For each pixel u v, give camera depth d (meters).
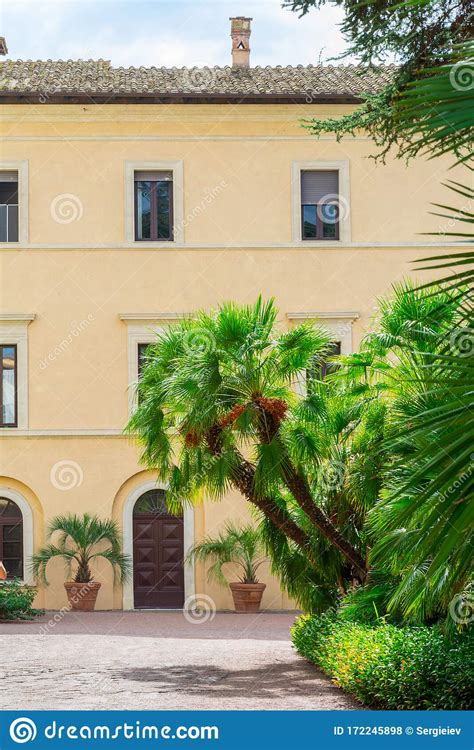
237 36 29.38
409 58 11.47
